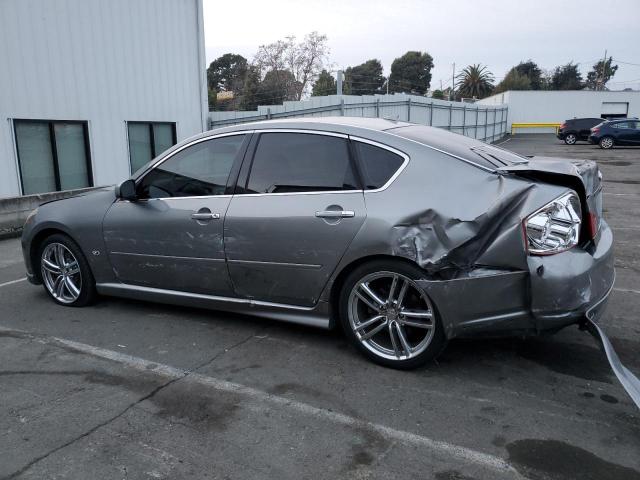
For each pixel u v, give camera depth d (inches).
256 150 156.3
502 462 102.4
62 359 150.5
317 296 146.1
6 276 246.2
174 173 169.8
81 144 505.0
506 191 123.3
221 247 156.6
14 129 442.0
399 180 134.0
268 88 1700.3
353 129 144.4
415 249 127.0
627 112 1955.0
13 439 111.3
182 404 125.2
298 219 143.4
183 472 100.3
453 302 126.1
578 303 121.7
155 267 172.6
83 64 494.6
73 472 100.7
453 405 123.1
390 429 113.7
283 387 132.6
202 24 631.2
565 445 107.5
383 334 148.6
